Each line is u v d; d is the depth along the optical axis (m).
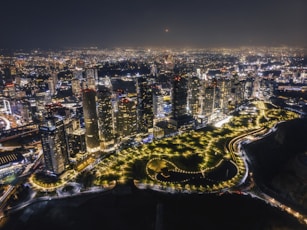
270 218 150.38
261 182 199.88
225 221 148.25
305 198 174.88
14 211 173.12
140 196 178.38
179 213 156.62
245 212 155.38
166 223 147.88
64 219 159.88
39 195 190.88
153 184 194.75
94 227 150.12
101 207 168.62
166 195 178.50
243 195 176.00
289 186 192.50
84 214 163.50
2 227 158.50
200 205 163.62
